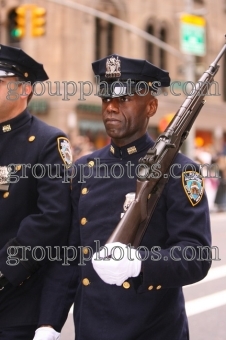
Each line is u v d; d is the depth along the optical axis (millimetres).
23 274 4168
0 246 4328
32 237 4160
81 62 34031
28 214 4379
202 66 37812
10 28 34656
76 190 4082
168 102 37156
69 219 4227
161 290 3627
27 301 4312
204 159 23891
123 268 3203
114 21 23812
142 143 3832
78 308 3898
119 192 3770
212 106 41688
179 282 3428
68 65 33469
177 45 39250
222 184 23828
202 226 3512
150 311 3604
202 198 3600
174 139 3549
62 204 4207
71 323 8398
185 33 23000
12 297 4289
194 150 25750
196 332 8180
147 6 37875
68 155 4410
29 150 4379
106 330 3621
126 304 3617
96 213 3803
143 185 3396
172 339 3660
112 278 3207
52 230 4172
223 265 12391
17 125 4457
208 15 40781
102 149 4078
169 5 39219
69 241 4199
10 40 34656
